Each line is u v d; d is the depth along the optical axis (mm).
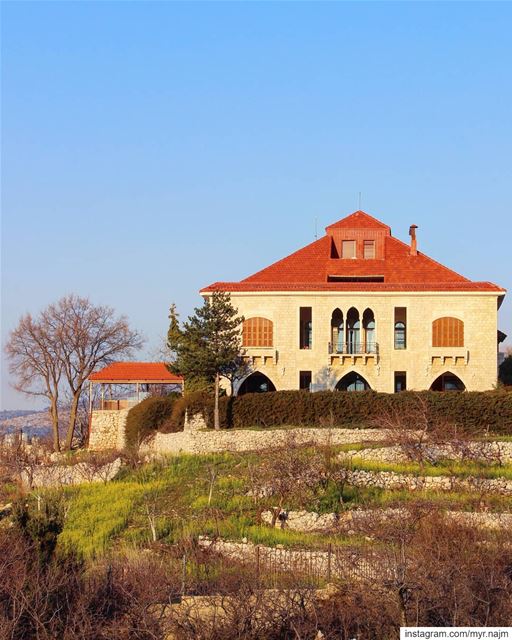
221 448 63156
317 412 65812
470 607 34219
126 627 32875
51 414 88812
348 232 82750
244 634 33094
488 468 56156
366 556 38531
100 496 56062
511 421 63750
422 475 54625
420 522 45781
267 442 62781
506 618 34406
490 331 72438
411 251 81125
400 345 73500
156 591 35781
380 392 68375
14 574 35094
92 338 89812
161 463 61438
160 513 52500
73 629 32531
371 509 50469
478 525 46312
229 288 73438
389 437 60000
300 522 50250
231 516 50938
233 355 66562
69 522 51500
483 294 72562
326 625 34062
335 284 73625
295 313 73125
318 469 53781
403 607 33156
